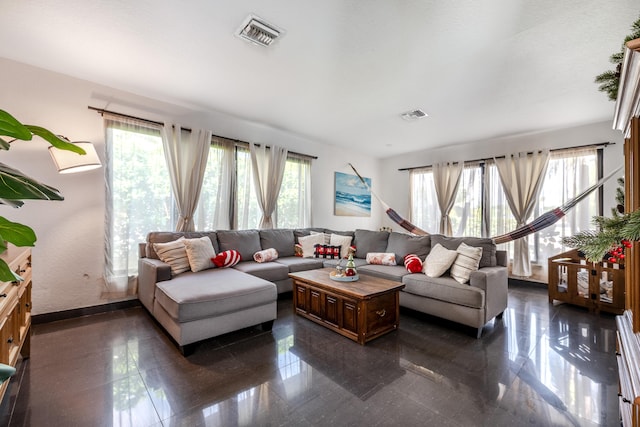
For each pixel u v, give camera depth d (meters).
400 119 3.69
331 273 2.80
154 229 3.16
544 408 1.51
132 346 2.14
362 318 2.23
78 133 2.72
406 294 2.90
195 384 1.69
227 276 2.63
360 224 5.69
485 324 2.46
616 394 1.63
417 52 2.20
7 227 0.59
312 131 4.29
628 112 1.10
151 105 3.15
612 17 1.77
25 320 1.82
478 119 3.63
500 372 1.85
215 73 2.59
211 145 3.62
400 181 5.80
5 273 0.60
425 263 3.03
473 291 2.39
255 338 2.32
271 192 4.16
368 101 3.15
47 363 1.89
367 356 2.04
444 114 3.48
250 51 2.24
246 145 3.96
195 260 2.87
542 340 2.33
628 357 0.98
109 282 2.84
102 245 2.85
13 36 2.08
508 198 4.28
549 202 4.02
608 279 2.95
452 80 2.63
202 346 2.16
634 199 1.05
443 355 2.07
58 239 2.64
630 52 0.81
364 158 5.77
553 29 1.90
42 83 2.55
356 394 1.61
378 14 1.79
